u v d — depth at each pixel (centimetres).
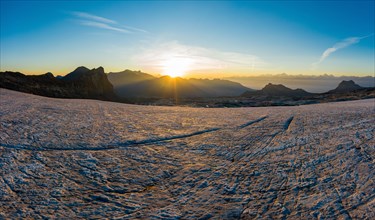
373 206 548
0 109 1980
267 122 1727
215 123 1697
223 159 909
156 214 540
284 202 585
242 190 653
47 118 1686
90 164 845
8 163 824
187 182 710
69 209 560
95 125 1518
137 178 738
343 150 951
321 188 648
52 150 987
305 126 1511
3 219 516
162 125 1592
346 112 2148
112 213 545
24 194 626
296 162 850
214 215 535
